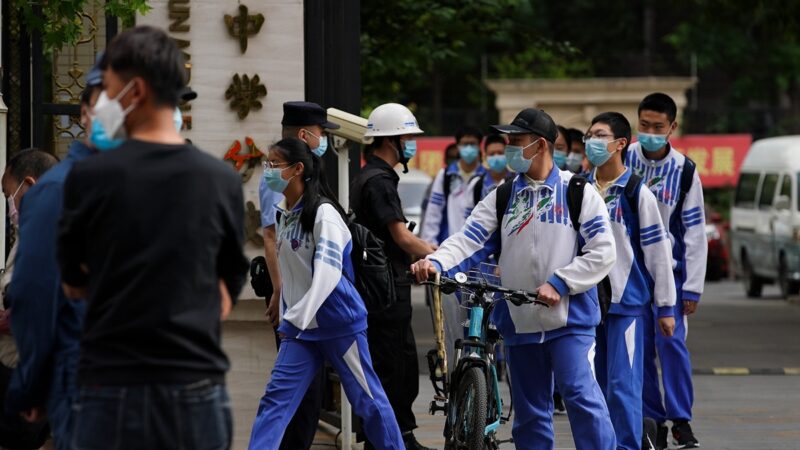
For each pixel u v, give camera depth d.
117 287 7.57
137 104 7.77
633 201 14.45
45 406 8.91
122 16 14.46
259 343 15.62
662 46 79.75
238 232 7.89
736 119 68.44
